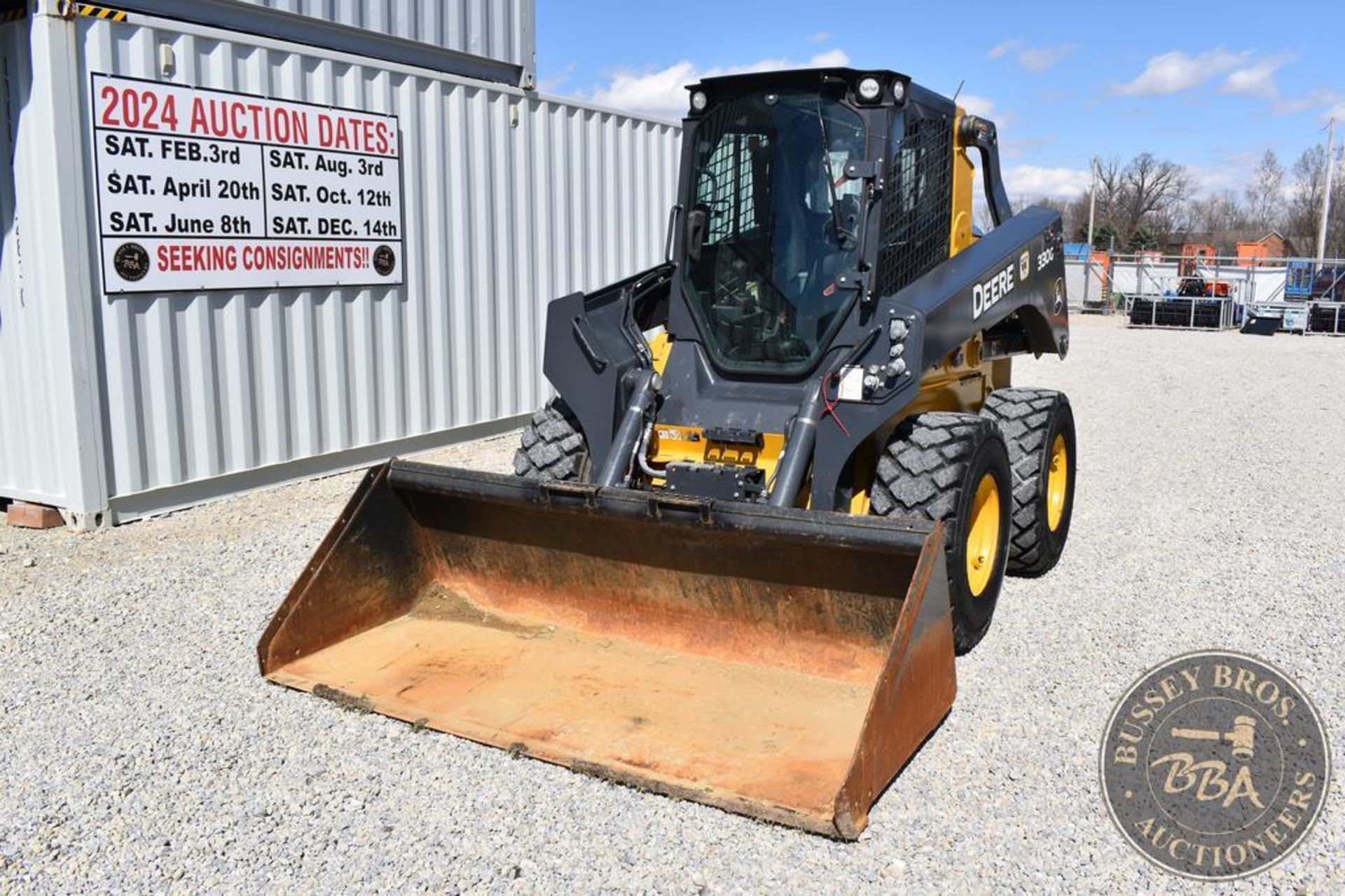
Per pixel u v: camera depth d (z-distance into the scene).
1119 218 61.22
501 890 3.11
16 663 4.70
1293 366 17.45
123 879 3.17
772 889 3.10
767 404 4.73
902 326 4.43
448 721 3.93
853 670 4.10
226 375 7.11
